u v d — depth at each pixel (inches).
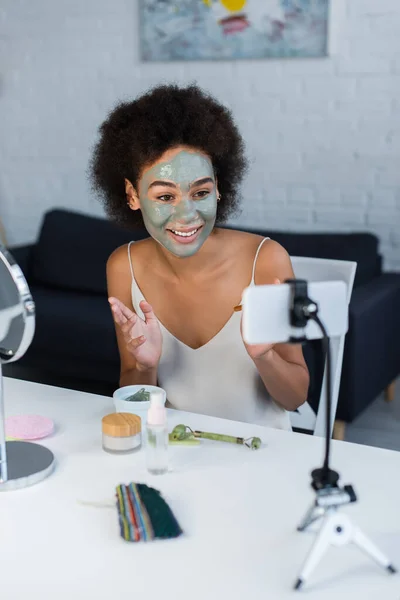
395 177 126.0
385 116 124.6
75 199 156.1
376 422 108.0
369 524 32.3
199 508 33.7
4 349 35.6
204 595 27.4
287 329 28.1
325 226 133.3
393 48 121.4
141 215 53.6
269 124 133.7
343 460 38.6
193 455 39.2
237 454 39.3
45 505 34.2
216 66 135.2
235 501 34.3
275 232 116.3
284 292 27.8
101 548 30.5
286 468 37.7
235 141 50.0
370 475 37.0
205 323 52.7
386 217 128.0
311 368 75.0
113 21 142.4
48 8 148.6
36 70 153.2
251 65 132.4
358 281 107.8
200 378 53.0
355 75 125.1
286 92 131.0
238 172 50.9
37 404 47.1
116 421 40.2
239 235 53.6
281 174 135.0
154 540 31.0
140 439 40.3
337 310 28.8
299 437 41.6
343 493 28.1
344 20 123.6
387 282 109.6
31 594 27.5
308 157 132.1
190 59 136.2
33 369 123.9
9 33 154.0
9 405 46.9
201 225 47.3
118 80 145.0
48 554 30.2
